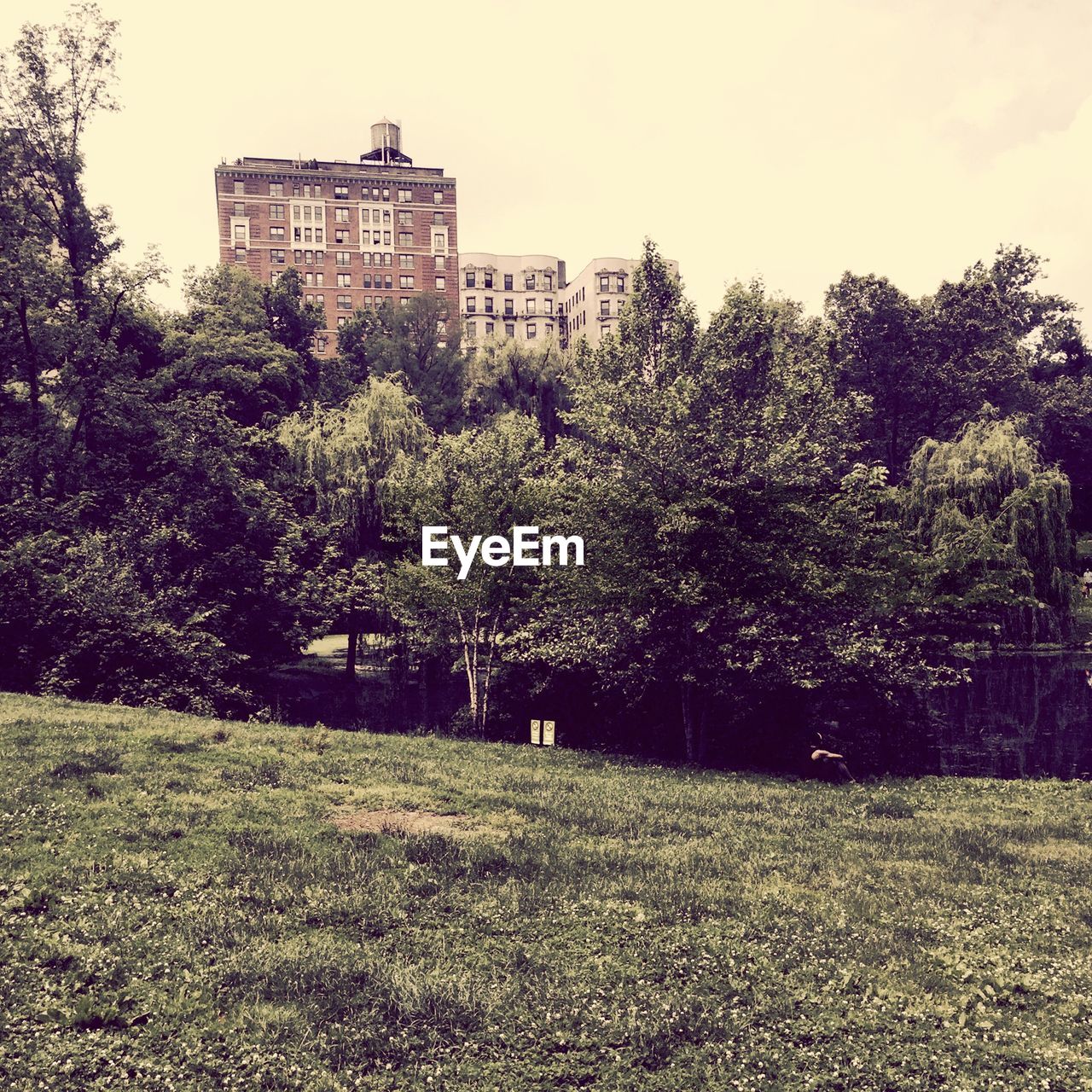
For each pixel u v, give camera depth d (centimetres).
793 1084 642
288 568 3259
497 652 2978
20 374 3509
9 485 3181
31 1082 613
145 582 3008
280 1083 630
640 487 2342
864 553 2592
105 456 3438
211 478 3297
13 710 1869
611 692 2695
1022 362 7194
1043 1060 676
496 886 1019
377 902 950
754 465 2400
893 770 2441
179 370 4269
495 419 5266
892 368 6366
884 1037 707
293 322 6812
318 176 12631
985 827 1518
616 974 805
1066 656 4681
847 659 2281
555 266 14812
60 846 1046
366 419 4009
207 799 1294
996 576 2747
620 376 2584
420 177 12962
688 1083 645
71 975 761
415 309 7206
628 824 1338
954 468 4338
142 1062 645
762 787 1902
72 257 3684
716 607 2311
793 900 1010
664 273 2625
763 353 2633
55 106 3531
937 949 882
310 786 1442
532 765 1958
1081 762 2627
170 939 840
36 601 2630
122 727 1755
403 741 2122
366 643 4369
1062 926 955
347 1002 742
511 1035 702
